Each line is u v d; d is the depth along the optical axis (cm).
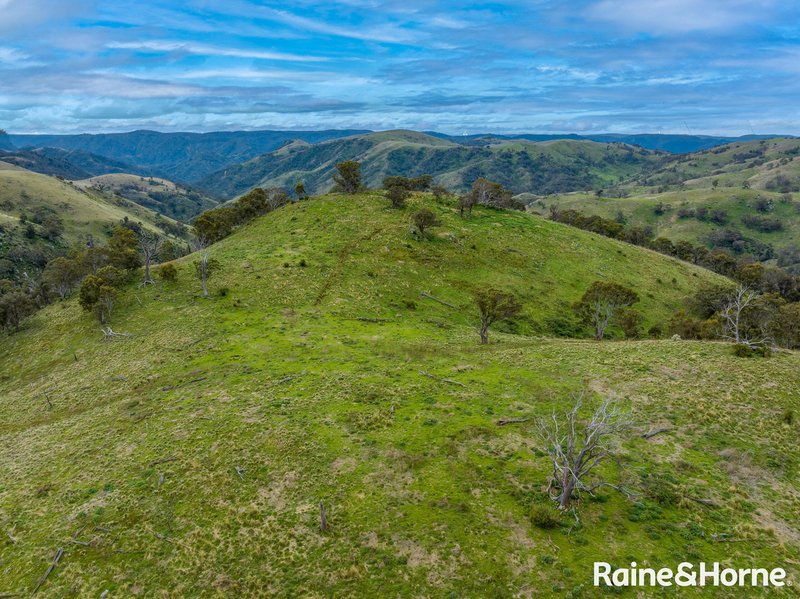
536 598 1995
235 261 8288
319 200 11581
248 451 3222
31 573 2398
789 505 2464
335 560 2294
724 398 3478
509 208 12975
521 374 4247
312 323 6053
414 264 8294
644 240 14862
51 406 4659
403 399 3841
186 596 2180
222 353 5209
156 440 3500
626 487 2636
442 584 2112
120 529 2633
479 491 2673
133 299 7212
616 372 4122
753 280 10956
